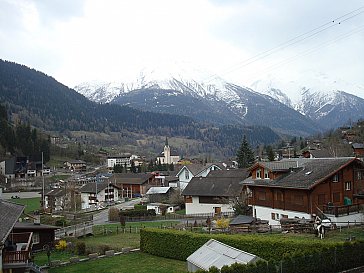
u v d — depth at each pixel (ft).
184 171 352.28
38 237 167.94
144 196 413.80
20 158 567.18
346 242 97.81
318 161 174.29
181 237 134.31
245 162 388.16
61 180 520.42
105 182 423.64
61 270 128.26
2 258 101.30
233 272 85.15
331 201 156.35
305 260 91.56
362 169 165.48
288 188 160.97
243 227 146.41
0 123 627.05
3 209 110.22
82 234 196.03
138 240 172.96
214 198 252.83
